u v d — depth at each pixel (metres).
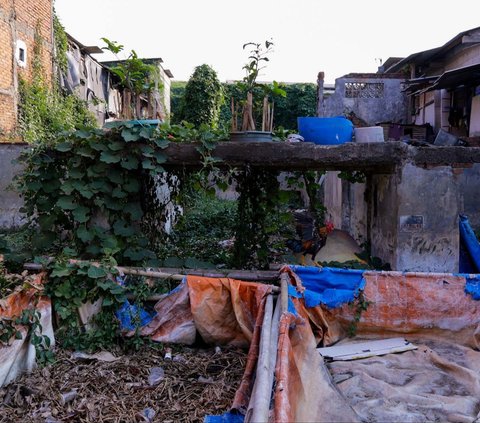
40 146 5.88
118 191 5.95
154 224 7.21
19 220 11.16
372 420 3.62
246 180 6.93
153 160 5.95
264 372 3.28
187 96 24.48
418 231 6.20
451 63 13.66
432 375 4.38
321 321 5.21
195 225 11.65
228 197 18.09
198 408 4.01
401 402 3.88
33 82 14.06
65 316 4.91
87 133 5.83
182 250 8.11
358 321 5.28
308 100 26.86
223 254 7.86
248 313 5.18
